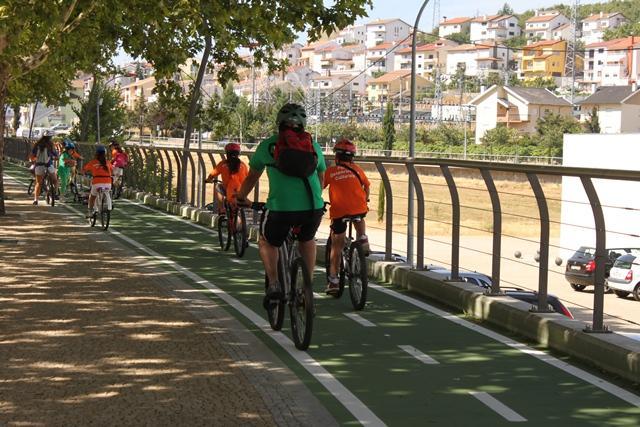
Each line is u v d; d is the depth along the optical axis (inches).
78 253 616.4
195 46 1133.1
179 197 1031.6
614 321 424.8
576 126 4928.6
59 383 276.7
